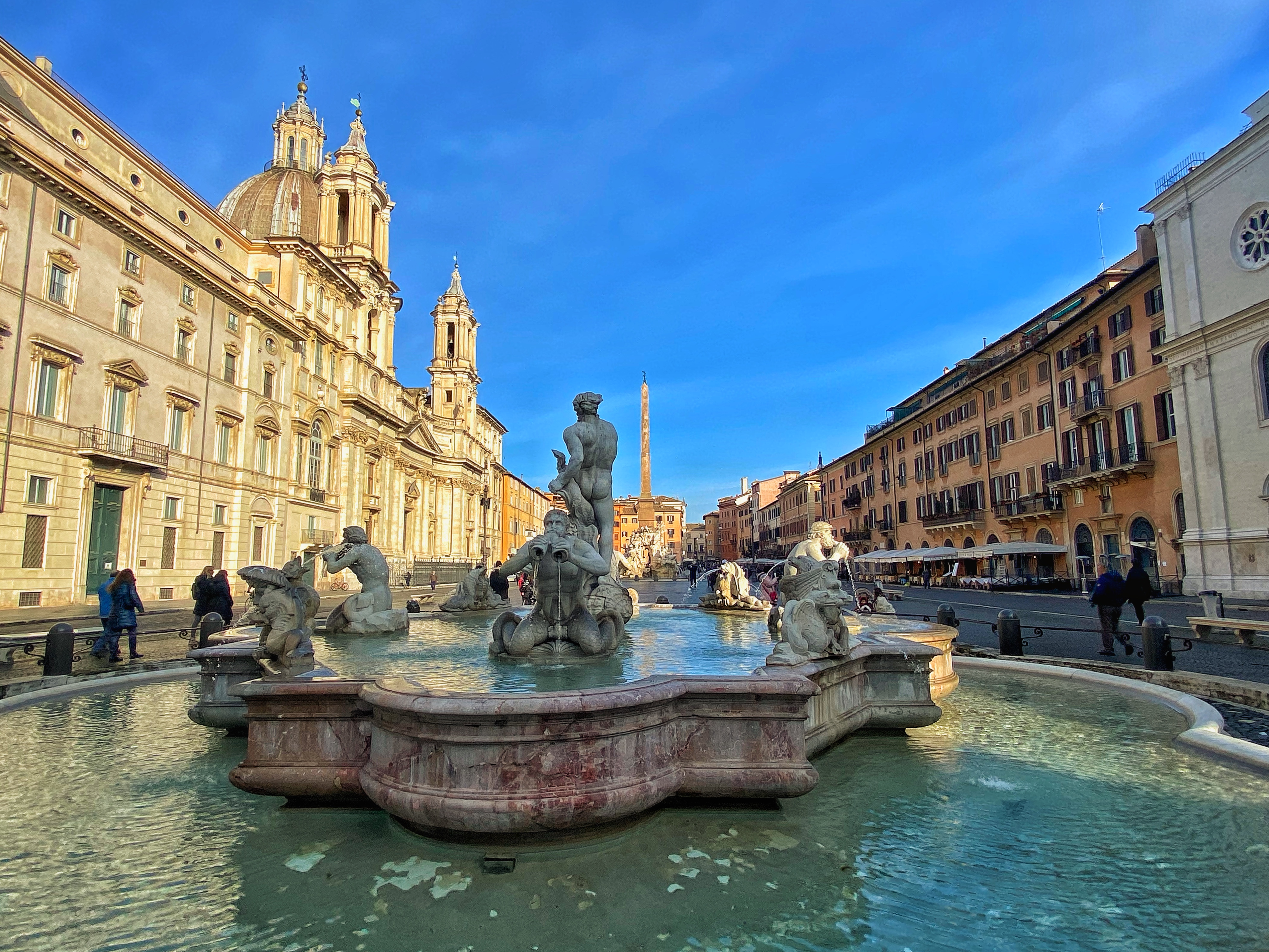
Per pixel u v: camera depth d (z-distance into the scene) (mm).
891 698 6062
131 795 4711
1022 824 4195
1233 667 9914
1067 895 3375
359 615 8820
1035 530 41219
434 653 6871
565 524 6504
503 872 3518
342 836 3992
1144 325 32188
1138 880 3531
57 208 25859
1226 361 26766
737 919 3131
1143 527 32375
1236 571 26156
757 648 6965
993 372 44469
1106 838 4000
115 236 28531
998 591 38125
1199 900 3324
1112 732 6270
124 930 3074
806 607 5367
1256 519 25578
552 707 3541
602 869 3564
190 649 13359
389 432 59344
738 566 13000
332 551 8969
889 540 62875
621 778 3740
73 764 5395
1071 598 29828
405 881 3461
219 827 4160
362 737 4262
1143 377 32219
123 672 9188
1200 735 5684
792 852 3783
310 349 44750
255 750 4316
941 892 3400
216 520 34750
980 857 3768
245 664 5930
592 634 6176
